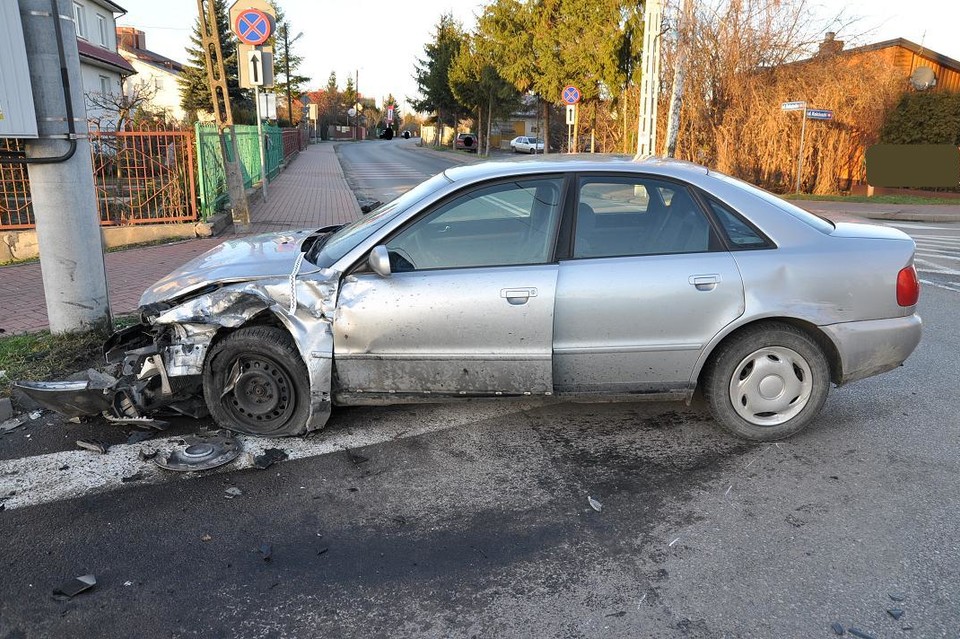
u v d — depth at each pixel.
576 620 2.73
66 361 5.23
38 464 3.91
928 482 3.77
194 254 9.78
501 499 3.62
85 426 4.38
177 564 3.07
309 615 2.76
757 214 4.10
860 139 23.11
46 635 2.64
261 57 14.30
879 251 4.12
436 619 2.74
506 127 66.25
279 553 3.15
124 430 4.34
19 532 3.28
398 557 3.13
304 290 3.96
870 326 4.09
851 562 3.08
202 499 3.58
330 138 96.25
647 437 4.33
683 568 3.05
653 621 2.72
